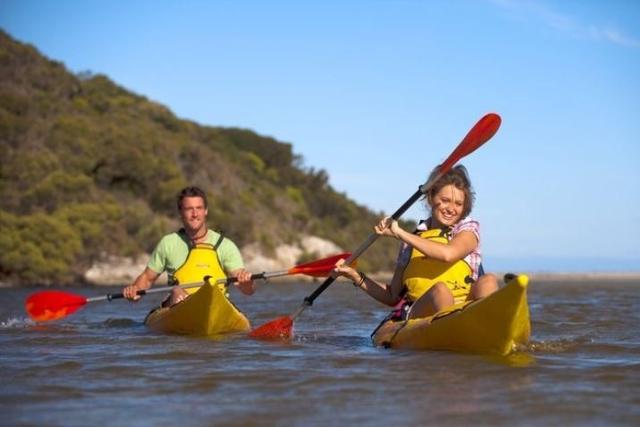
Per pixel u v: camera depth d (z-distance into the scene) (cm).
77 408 319
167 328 664
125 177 3134
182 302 641
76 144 3070
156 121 4153
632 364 423
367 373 398
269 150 4841
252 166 4338
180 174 3322
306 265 695
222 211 3341
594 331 634
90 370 412
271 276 697
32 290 1988
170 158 3484
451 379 379
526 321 459
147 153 3269
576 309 953
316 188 4709
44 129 3089
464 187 536
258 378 385
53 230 2506
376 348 514
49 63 3794
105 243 2689
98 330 677
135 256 2758
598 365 419
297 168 4844
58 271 2473
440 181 539
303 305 613
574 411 310
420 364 425
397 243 4431
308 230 3897
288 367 420
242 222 3347
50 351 499
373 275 4000
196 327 636
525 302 446
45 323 768
